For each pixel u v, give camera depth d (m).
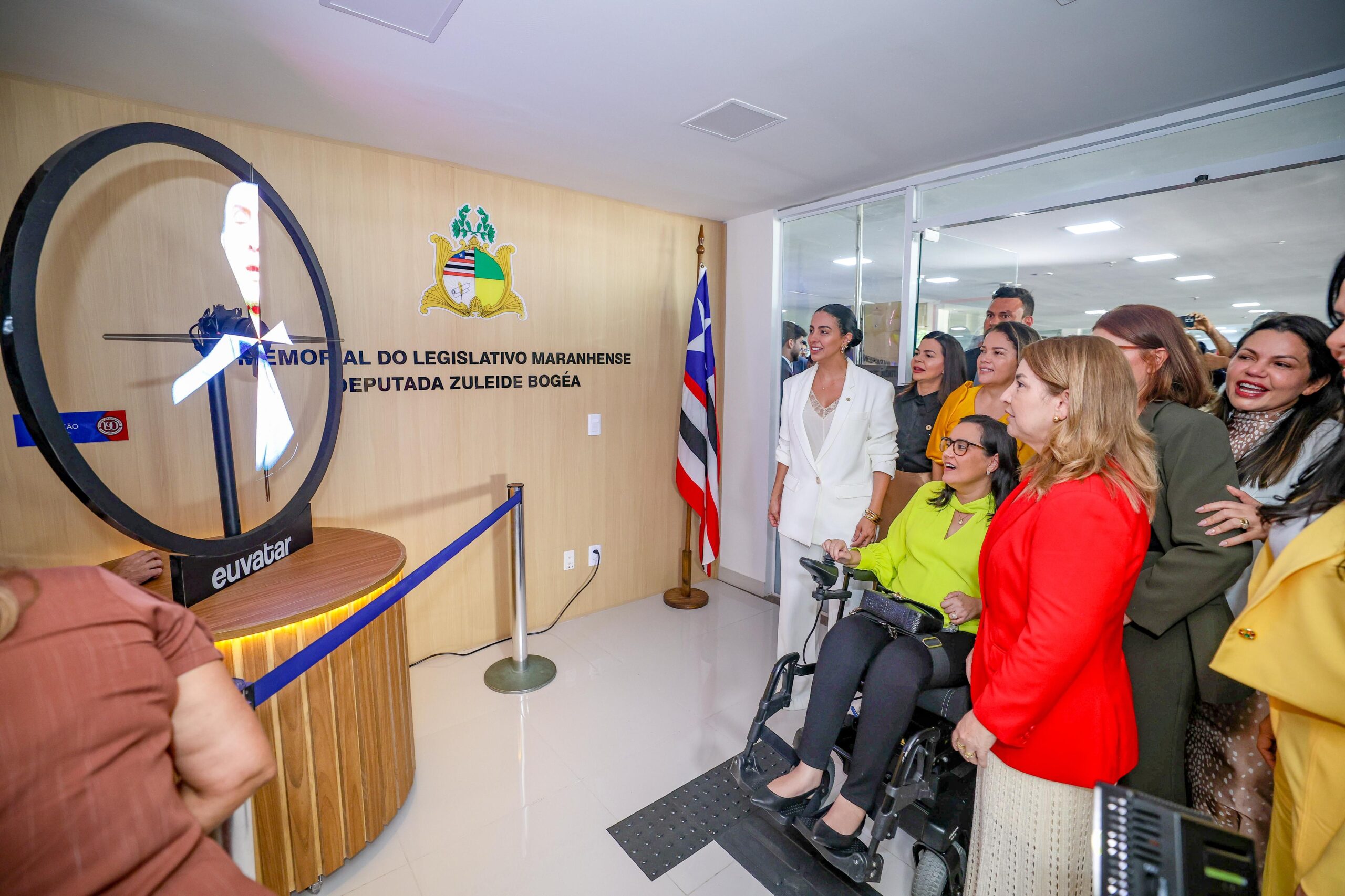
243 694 1.24
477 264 2.98
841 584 2.79
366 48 1.79
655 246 3.66
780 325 3.73
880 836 1.48
